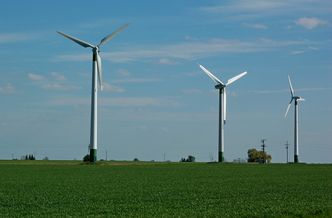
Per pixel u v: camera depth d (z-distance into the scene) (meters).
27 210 30.09
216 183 50.72
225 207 31.12
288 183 50.78
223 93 109.50
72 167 82.25
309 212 28.67
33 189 43.22
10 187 45.06
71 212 29.17
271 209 29.75
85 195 38.41
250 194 39.44
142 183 50.28
